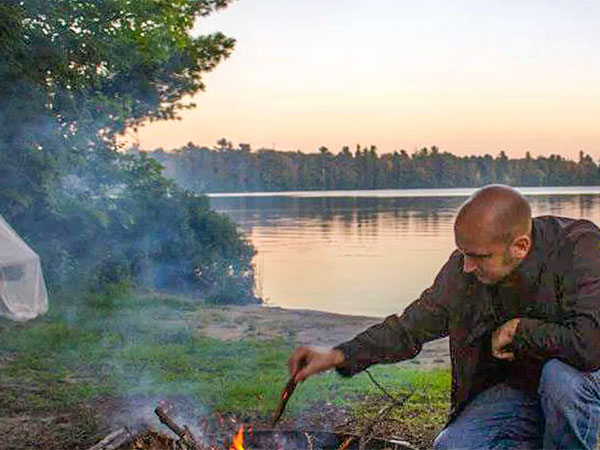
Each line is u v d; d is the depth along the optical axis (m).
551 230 3.77
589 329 3.63
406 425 6.77
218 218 27.05
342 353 4.11
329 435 5.45
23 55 17.83
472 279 3.92
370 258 44.94
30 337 12.48
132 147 24.27
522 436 3.98
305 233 68.38
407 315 4.14
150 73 23.77
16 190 18.28
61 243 20.73
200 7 25.53
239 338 13.13
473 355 3.97
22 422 7.34
